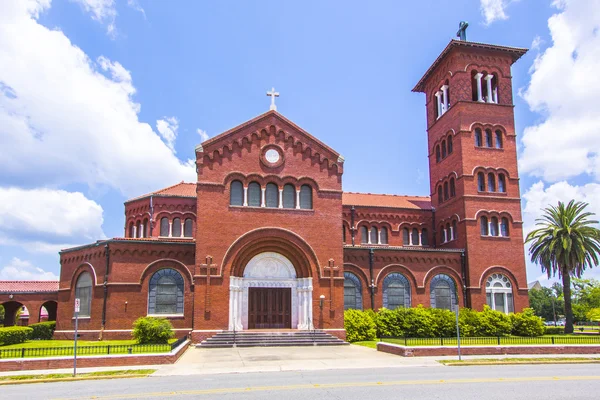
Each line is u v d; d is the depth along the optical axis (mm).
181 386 17891
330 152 39344
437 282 45625
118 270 37094
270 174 37812
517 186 49281
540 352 28484
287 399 15211
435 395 15844
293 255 37656
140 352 25766
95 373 21359
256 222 36781
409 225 54188
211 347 32812
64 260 41219
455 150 49875
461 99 49719
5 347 31250
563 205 48500
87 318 37656
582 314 76188
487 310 42406
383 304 43781
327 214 38250
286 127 39000
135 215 49438
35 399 15789
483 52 51125
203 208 36062
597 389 17094
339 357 27359
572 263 47219
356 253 44000
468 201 47625
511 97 51344
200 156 36812
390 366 23688
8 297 45188
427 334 38719
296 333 34656
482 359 25812
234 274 36000
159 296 37594
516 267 47312
